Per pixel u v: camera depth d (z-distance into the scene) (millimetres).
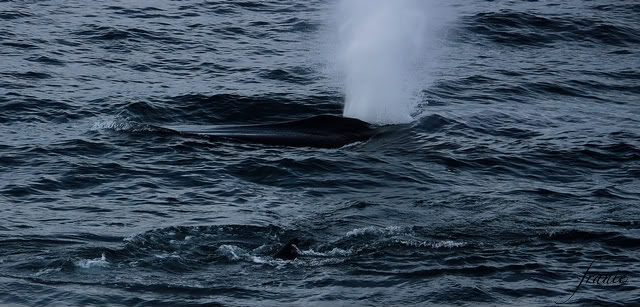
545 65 88562
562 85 82188
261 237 48156
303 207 53250
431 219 51500
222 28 98250
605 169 61750
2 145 61969
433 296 41375
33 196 53750
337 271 43906
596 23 101875
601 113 75250
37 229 48500
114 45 90250
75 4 105312
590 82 83812
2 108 69938
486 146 64875
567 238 48750
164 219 50781
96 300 40250
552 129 69875
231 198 54469
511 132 68688
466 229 49844
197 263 44656
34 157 59938
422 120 69312
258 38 95000
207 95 74375
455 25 98938
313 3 110000
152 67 83938
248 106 72750
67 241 46812
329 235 48781
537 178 59656
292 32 97562
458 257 45750
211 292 41500
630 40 98562
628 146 65688
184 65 84938
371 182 57750
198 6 106812
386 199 54938
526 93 79688
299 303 40562
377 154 62312
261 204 53594
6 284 41312
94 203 53000
